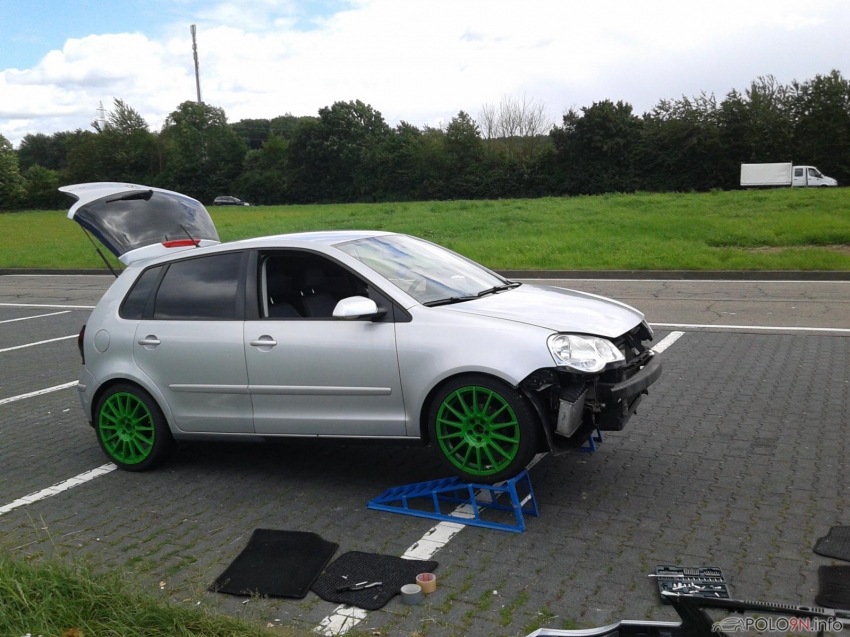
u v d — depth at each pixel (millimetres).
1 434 6836
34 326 13391
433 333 4605
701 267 16844
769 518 4301
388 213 38281
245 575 3879
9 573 3508
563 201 38125
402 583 3719
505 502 4691
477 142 77875
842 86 58625
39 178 82562
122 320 5598
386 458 5664
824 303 12180
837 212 24781
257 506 4859
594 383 4387
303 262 5250
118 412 5652
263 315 5172
